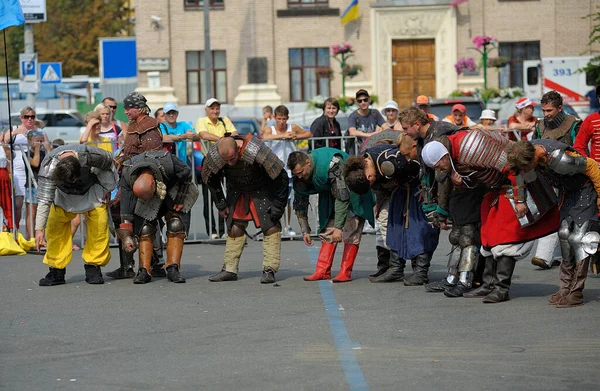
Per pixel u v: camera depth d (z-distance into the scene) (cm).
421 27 4772
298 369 857
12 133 1892
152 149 1416
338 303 1177
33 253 1758
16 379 849
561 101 1369
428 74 4797
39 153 1817
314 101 4547
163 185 1338
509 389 784
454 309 1121
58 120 4997
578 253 1110
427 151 1141
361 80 4841
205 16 4628
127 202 1354
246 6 4862
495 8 4753
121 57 5041
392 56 4819
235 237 1375
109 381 835
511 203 1123
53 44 7775
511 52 4775
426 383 804
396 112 1897
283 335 1000
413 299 1195
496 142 1113
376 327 1030
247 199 1350
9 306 1214
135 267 1537
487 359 880
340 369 855
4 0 1780
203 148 1817
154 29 4906
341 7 4828
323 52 4862
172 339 997
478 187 1190
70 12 7875
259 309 1151
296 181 1327
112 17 7875
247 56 4878
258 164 1324
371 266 1498
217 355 920
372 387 794
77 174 1292
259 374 844
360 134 1859
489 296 1157
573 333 980
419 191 1271
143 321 1096
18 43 8156
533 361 870
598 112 1239
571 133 1370
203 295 1260
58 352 952
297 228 2014
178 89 4934
